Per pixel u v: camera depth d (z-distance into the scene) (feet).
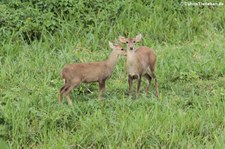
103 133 55.36
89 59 71.92
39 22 76.95
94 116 57.52
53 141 54.49
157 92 64.08
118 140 54.60
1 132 56.13
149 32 79.10
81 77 61.57
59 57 71.97
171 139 54.49
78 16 78.64
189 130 56.24
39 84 65.82
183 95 64.08
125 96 64.28
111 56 63.10
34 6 79.25
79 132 55.88
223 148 52.60
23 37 75.82
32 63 70.18
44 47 74.33
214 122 57.31
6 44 73.61
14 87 65.10
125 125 55.83
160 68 69.56
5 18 76.54
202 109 59.31
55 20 78.02
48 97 61.21
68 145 54.29
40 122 57.00
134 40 63.41
